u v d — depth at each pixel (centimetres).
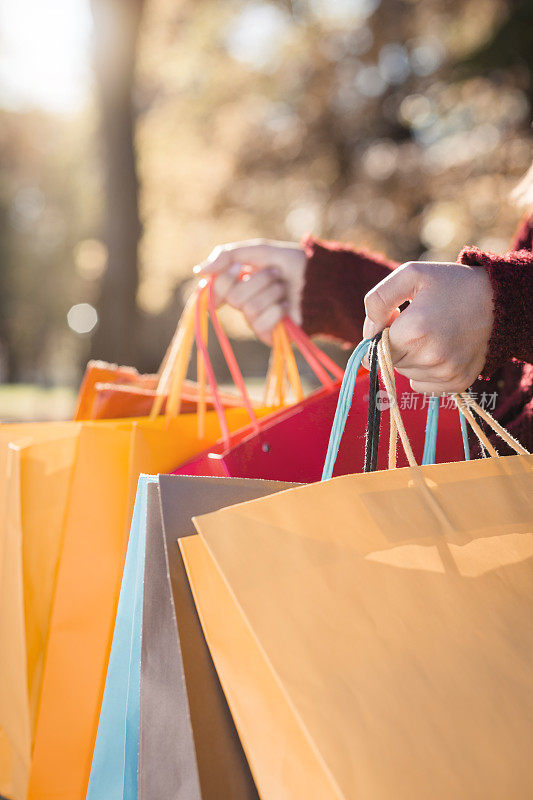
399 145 1341
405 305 147
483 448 113
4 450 138
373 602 84
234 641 88
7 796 127
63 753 122
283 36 1453
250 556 83
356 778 76
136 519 102
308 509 86
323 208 1397
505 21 969
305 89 1452
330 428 136
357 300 173
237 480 92
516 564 91
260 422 143
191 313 156
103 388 169
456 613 86
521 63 973
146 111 1567
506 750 80
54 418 1406
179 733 90
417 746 78
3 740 131
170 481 91
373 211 1298
